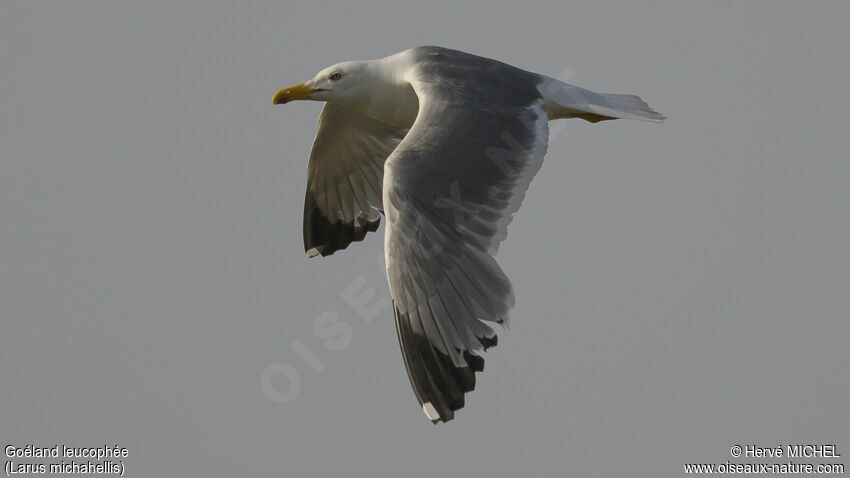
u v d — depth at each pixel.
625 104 13.77
